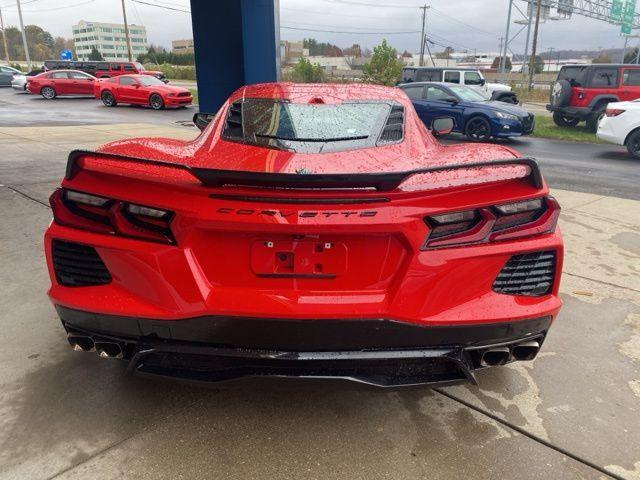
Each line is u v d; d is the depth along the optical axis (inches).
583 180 320.2
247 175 69.1
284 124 106.6
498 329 78.5
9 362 103.6
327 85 132.0
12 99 984.9
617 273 159.2
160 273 75.8
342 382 75.6
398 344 76.7
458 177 78.1
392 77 1282.0
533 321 80.0
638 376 104.2
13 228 190.4
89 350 84.9
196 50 344.8
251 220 72.0
